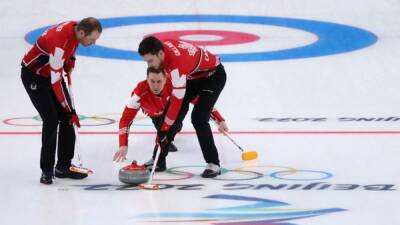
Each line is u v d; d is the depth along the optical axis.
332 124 21.28
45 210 13.74
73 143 15.87
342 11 40.19
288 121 21.77
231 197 14.55
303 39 34.31
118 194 14.79
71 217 13.33
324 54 31.38
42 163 15.41
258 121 21.81
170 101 14.95
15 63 29.59
